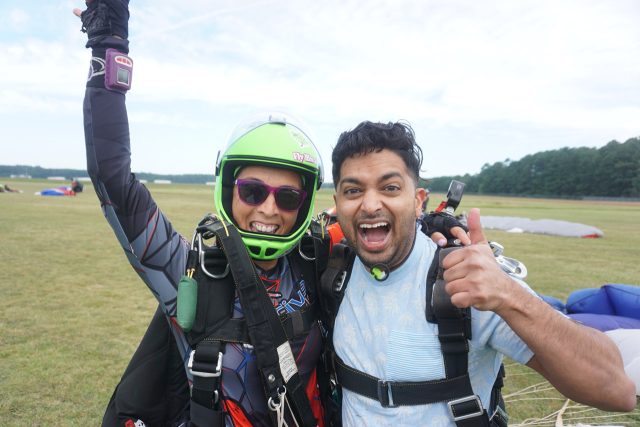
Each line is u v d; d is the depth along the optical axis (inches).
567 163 3981.3
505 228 870.4
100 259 389.4
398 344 62.1
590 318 193.6
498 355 67.1
